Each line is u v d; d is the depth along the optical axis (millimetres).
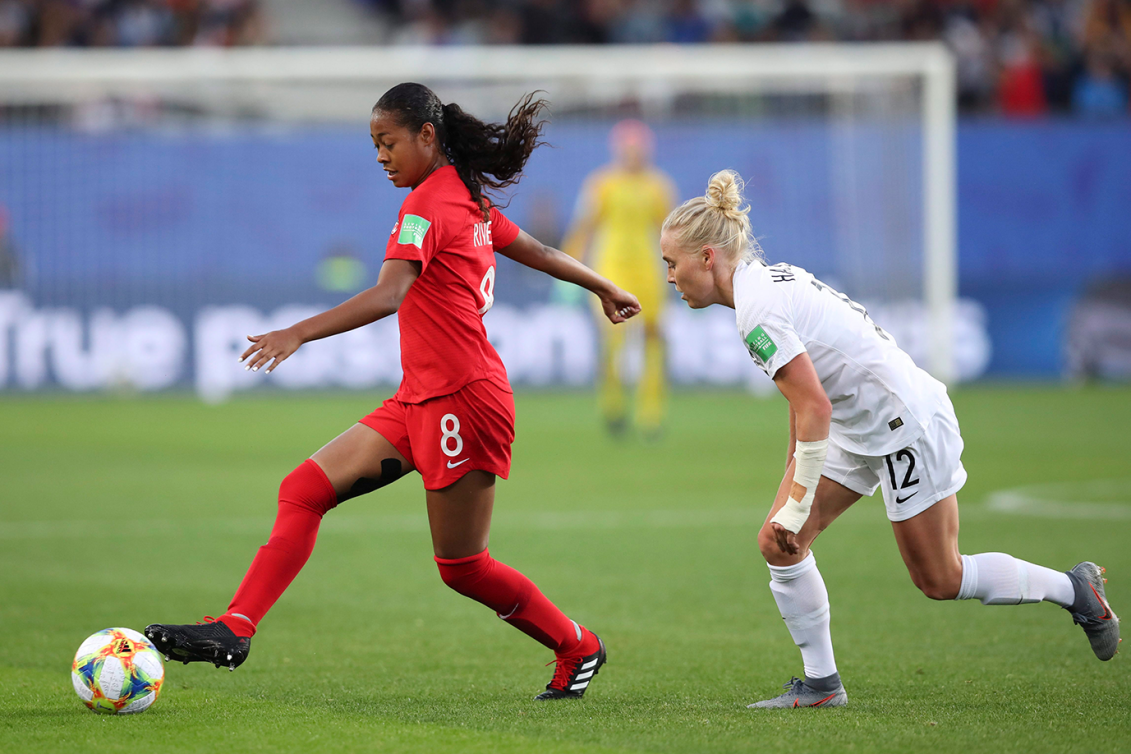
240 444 46812
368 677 16719
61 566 25781
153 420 54375
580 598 22672
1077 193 66562
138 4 80250
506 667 17422
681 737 13125
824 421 13820
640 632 19859
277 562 14398
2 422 53625
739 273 14461
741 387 66312
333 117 66875
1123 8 82000
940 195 62500
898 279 65438
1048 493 35344
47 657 17656
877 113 65250
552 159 65062
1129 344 68125
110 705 14133
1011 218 66500
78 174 62562
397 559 26953
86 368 63062
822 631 14758
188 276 63406
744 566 25938
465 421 14383
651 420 49719
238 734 13305
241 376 63906
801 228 65562
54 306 62719
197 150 63125
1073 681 16078
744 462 42969
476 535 14812
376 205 64375
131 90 65750
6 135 62281
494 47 82000
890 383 14422
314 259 64125
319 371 64688
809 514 14586
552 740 13023
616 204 49719
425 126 14406
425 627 20328
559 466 42125
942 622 20344
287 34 85438
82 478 38969
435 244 13938
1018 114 77625
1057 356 67938
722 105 65562
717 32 79438
